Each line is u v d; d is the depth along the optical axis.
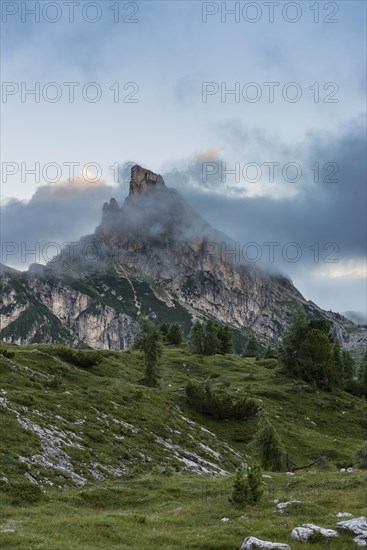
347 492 28.20
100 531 20.56
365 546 18.61
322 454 67.88
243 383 106.75
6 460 34.28
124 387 70.50
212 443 61.81
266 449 50.75
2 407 44.31
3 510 24.84
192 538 19.98
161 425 58.16
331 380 109.94
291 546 18.66
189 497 30.53
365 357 125.00
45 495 29.08
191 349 146.75
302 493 28.72
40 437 41.06
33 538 18.53
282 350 114.69
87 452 42.28
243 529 20.80
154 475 39.03
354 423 91.38
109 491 31.09
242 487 26.17
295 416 88.50
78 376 72.25
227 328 161.38
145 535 20.55
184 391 84.12
